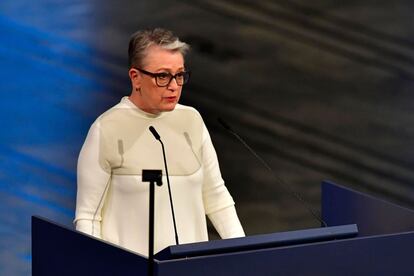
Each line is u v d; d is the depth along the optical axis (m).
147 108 9.80
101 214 9.77
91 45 21.83
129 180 9.64
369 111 20.19
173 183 9.77
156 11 22.94
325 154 18.91
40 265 8.20
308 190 17.86
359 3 23.39
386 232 9.23
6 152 18.48
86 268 7.80
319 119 19.94
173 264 7.25
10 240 15.95
